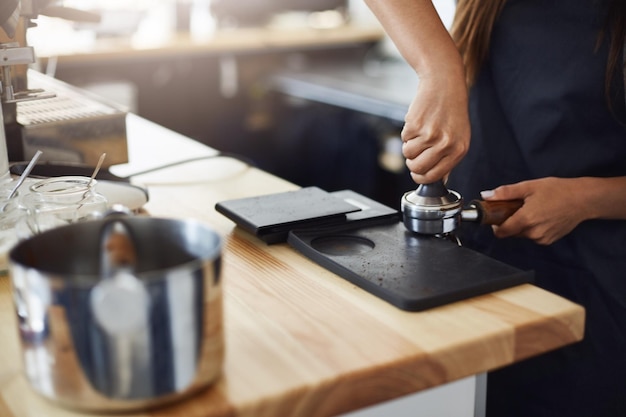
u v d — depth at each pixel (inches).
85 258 29.5
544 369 52.4
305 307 33.7
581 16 50.6
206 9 160.6
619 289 51.6
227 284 36.2
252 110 155.3
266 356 29.3
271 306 33.7
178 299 24.9
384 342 30.4
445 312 33.0
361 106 123.6
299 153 143.3
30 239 27.4
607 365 52.1
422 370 29.6
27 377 26.5
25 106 55.5
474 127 56.3
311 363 28.8
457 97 40.8
